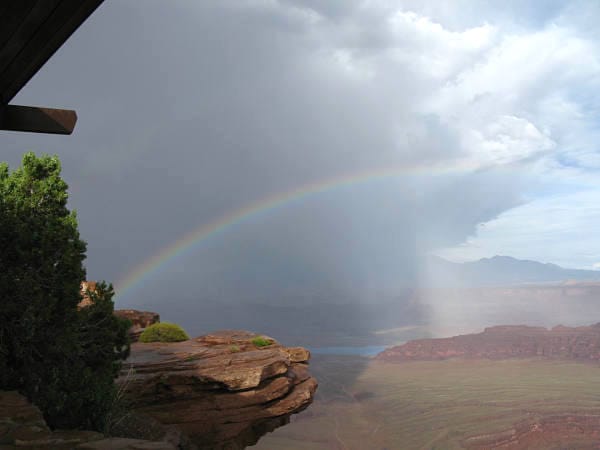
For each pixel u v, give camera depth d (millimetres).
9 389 10000
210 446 21781
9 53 6676
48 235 10578
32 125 8859
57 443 7105
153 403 21109
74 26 6047
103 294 13344
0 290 9711
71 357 11031
